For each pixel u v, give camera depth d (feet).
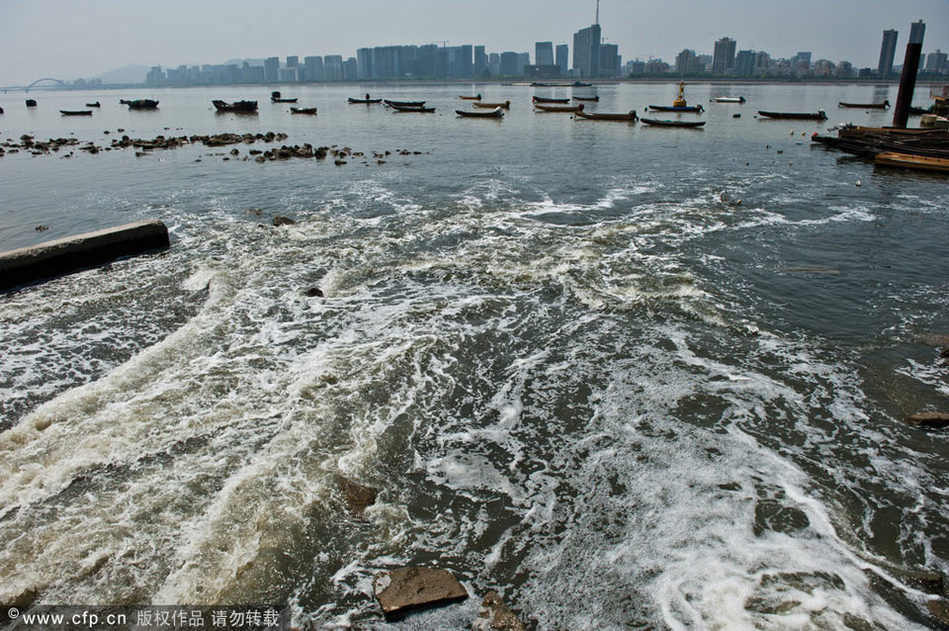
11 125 211.41
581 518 24.25
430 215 71.72
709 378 34.47
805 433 29.55
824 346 38.55
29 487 25.26
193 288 48.80
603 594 20.80
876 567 21.79
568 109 254.47
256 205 77.82
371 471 26.73
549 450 28.48
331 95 569.64
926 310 44.34
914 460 27.66
